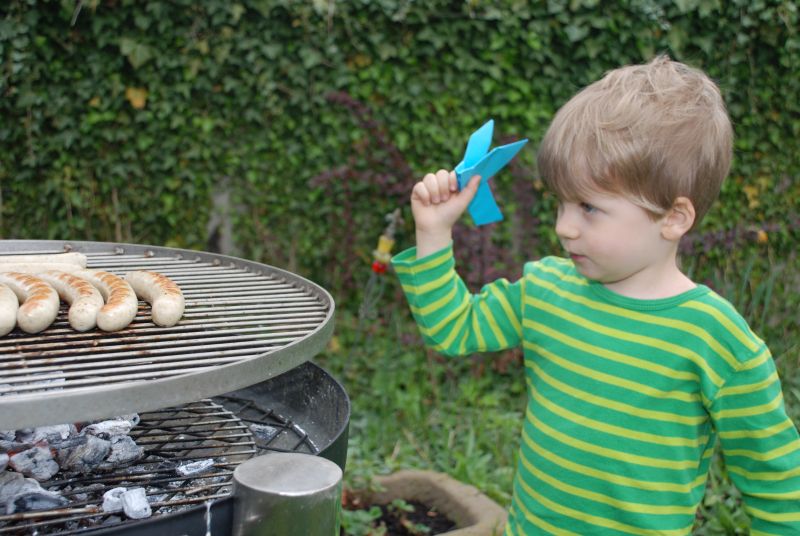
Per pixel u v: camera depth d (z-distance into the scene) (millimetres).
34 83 3781
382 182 4055
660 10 3889
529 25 3928
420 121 4113
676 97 1164
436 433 3197
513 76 4051
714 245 4082
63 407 925
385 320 4156
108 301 1351
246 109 4023
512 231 4250
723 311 1164
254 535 1026
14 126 3812
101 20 3727
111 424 1468
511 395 3820
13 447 1343
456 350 1341
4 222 3936
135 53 3771
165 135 4012
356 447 3006
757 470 1165
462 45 4012
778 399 1154
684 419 1175
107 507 1173
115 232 4082
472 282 3908
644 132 1111
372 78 4059
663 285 1223
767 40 4027
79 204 3961
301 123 4082
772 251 4281
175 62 3842
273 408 1783
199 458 1425
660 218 1146
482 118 4109
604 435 1193
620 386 1189
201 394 1030
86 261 1811
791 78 4117
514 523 1338
